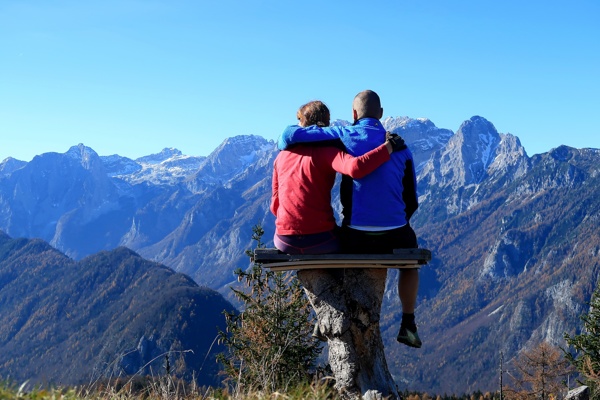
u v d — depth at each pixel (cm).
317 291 609
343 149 600
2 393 430
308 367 1409
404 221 604
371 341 595
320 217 598
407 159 615
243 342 1436
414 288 612
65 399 463
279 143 626
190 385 622
